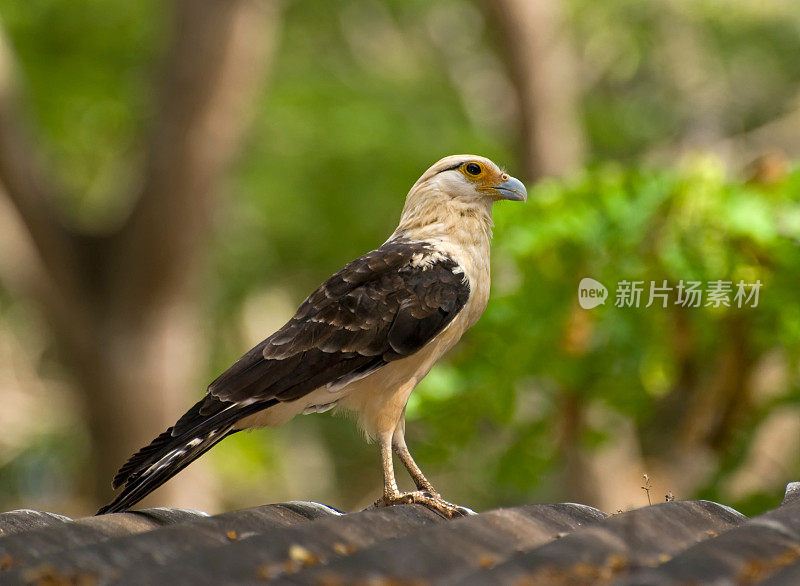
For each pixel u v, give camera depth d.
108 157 22.64
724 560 3.94
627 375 9.30
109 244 15.31
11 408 21.77
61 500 24.47
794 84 25.03
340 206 22.80
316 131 22.06
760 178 8.98
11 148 14.77
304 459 25.50
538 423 9.98
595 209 8.88
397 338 5.77
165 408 15.80
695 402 9.34
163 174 14.59
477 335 9.34
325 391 5.77
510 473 10.22
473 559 4.17
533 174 16.88
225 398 5.53
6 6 20.33
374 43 25.75
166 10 15.33
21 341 22.92
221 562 4.08
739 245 8.56
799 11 23.48
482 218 6.39
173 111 14.48
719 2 23.42
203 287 18.28
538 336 9.05
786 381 9.84
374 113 22.30
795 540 4.13
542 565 4.00
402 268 5.95
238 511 5.01
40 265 15.09
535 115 16.66
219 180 15.05
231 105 14.62
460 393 9.26
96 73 21.22
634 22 24.03
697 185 8.55
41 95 20.75
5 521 5.20
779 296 8.51
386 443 5.86
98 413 15.66
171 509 5.41
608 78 26.38
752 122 24.98
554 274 9.02
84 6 21.09
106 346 15.31
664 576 3.84
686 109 24.12
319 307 5.79
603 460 13.86
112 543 4.43
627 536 4.33
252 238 24.20
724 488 9.74
